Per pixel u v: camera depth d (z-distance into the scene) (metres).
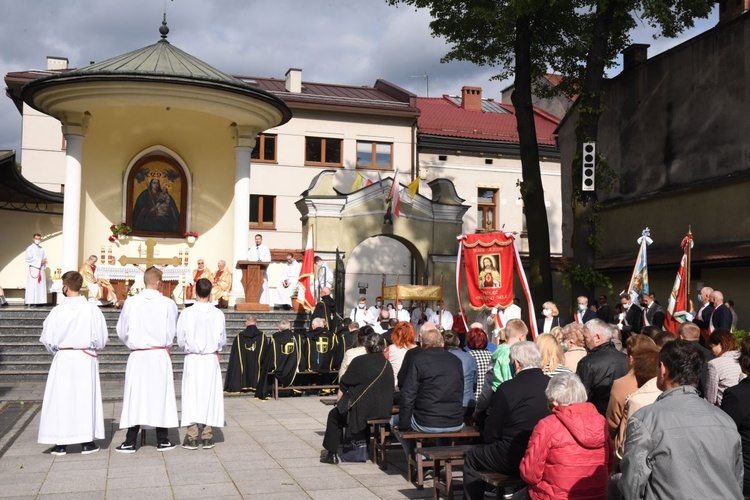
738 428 5.17
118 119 22.06
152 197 22.92
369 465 8.67
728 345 6.88
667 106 24.02
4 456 8.89
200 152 23.20
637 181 25.28
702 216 22.38
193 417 9.30
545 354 7.06
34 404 12.97
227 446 9.70
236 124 21.55
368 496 7.24
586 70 20.27
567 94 22.73
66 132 20.17
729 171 21.45
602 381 6.79
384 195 24.23
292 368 14.75
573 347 8.24
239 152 21.61
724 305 13.91
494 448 6.02
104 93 18.92
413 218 24.52
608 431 5.11
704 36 22.50
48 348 8.98
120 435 10.42
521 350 6.16
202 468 8.37
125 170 22.59
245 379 14.70
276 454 9.20
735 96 21.31
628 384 5.58
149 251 22.11
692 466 3.78
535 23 21.11
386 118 33.97
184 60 20.44
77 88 18.91
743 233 20.78
